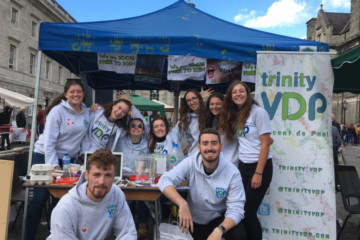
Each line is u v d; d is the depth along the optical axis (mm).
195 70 3713
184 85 7680
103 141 3555
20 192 3754
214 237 2273
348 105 36656
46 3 29219
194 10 5105
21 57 26047
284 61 3408
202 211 2664
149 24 4219
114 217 2133
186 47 3617
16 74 25344
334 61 3256
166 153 3551
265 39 4117
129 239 2080
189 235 2424
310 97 3342
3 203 2598
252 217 2900
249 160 2971
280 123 3395
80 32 3557
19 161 4270
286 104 3391
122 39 3564
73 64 5578
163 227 2576
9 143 12250
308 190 3291
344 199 3598
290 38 4406
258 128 2932
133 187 2648
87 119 3514
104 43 3570
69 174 2959
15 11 25375
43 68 29766
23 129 14047
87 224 2010
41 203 3111
